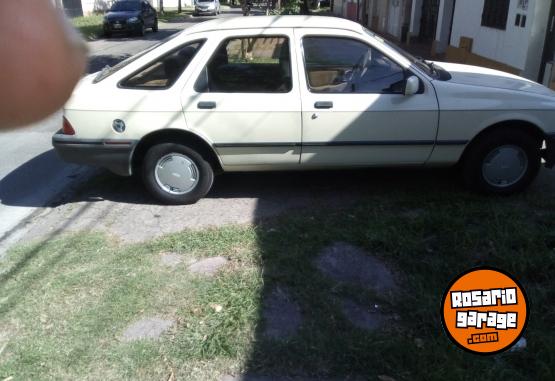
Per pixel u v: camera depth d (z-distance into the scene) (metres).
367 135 4.84
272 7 19.39
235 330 3.26
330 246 4.20
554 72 8.65
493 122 4.84
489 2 10.68
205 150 5.02
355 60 4.84
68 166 6.54
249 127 4.82
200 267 4.01
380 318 3.36
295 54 4.77
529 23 9.04
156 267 4.04
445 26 14.49
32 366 3.05
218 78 4.83
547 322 3.28
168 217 4.96
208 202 5.26
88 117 4.86
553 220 4.53
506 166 5.01
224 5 62.09
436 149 4.91
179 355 3.08
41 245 4.46
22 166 6.58
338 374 2.90
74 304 3.62
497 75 5.47
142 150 5.09
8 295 3.75
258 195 5.39
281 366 2.96
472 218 4.60
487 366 2.90
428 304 3.43
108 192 5.66
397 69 4.83
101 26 26.39
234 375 2.92
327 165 4.98
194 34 4.88
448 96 4.80
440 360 2.95
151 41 21.58
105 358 3.09
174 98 4.80
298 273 3.83
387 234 4.28
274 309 3.46
